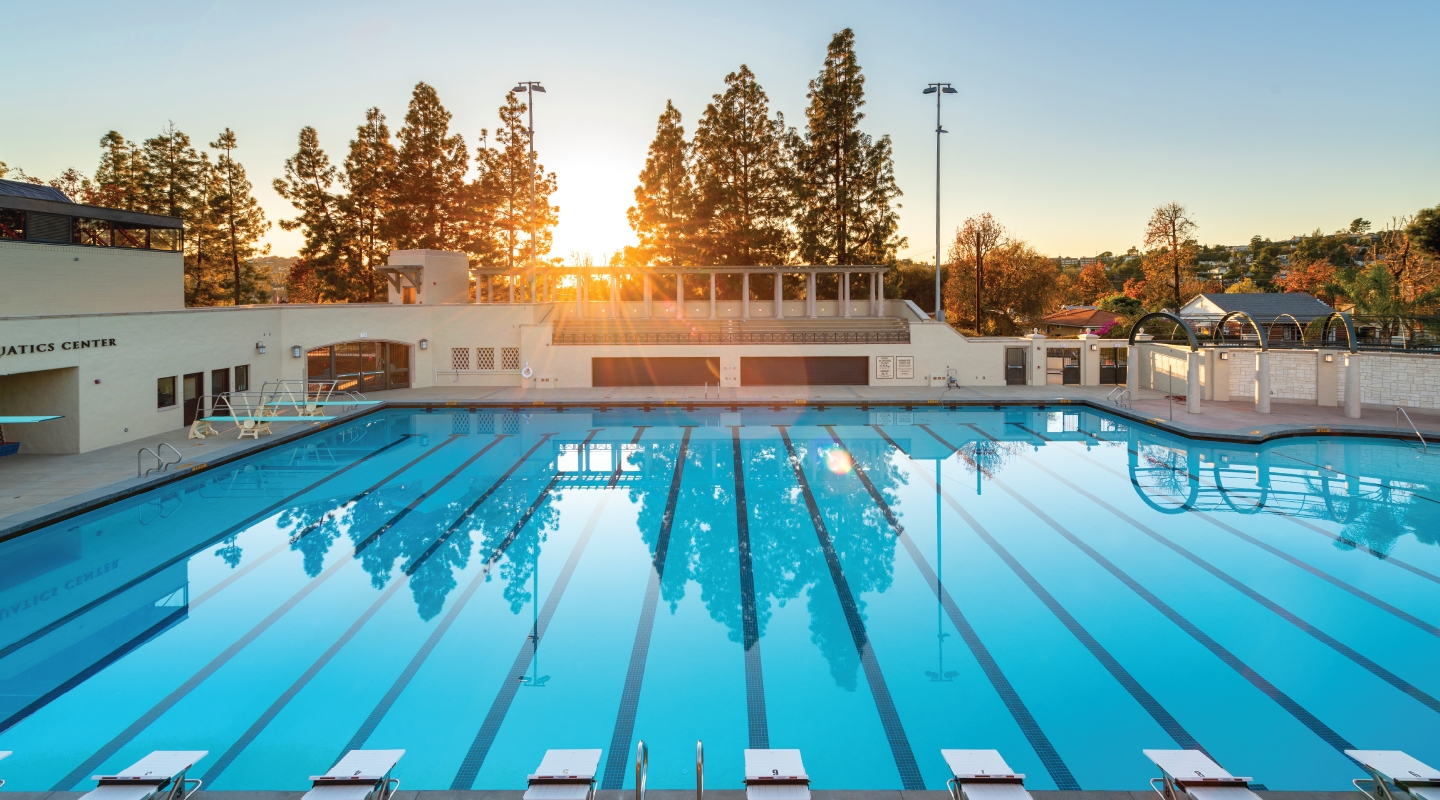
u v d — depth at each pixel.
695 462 19.31
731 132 43.84
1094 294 85.38
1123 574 11.44
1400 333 26.44
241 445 20.25
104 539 13.20
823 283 46.97
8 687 8.16
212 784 6.52
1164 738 7.16
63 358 18.52
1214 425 22.72
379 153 47.28
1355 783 5.97
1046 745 7.07
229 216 47.59
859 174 43.44
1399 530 13.45
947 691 8.09
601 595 10.78
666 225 44.47
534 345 33.53
